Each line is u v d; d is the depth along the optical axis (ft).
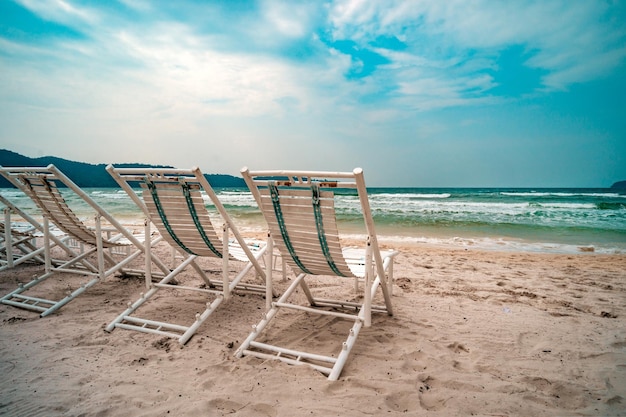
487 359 9.98
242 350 10.04
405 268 21.76
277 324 12.50
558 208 70.44
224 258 11.87
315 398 7.95
